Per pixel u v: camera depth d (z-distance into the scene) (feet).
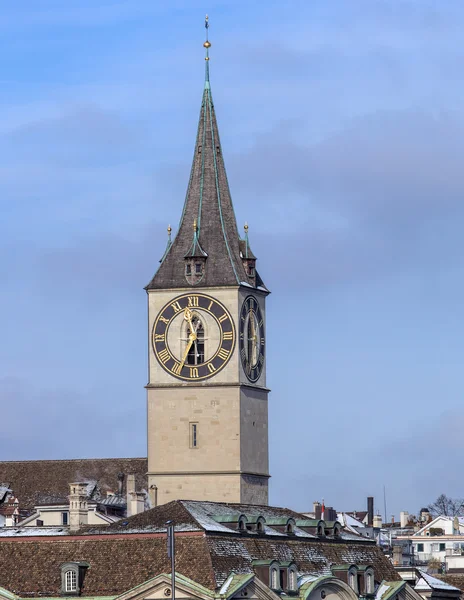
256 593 598.75
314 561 647.97
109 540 613.93
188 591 583.99
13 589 609.01
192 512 628.69
